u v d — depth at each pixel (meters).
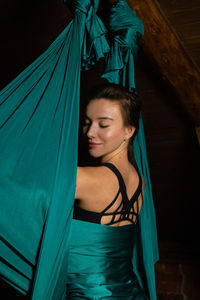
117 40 1.48
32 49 2.51
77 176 1.04
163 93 2.62
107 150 1.15
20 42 2.47
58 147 1.08
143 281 1.40
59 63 1.27
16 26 2.33
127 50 1.49
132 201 1.17
